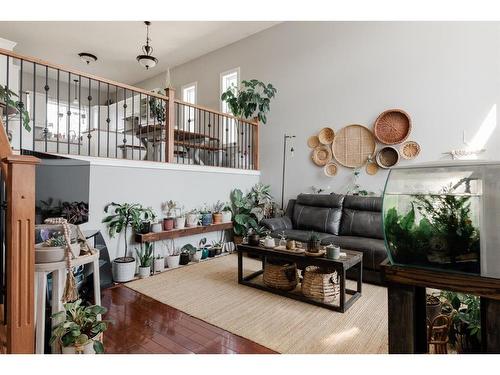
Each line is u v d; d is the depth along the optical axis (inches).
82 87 370.6
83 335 67.1
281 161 217.9
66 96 357.7
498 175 33.4
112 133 221.8
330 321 95.8
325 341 83.6
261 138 229.9
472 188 34.4
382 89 173.5
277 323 94.4
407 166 39.6
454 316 72.4
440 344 68.5
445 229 35.5
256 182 227.3
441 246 35.9
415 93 162.1
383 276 39.9
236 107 219.3
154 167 156.6
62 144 230.5
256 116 226.4
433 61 156.9
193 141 224.4
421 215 37.1
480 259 33.9
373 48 177.3
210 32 239.3
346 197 171.0
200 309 104.9
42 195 85.0
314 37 204.1
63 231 74.9
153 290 123.6
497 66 139.9
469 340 70.7
